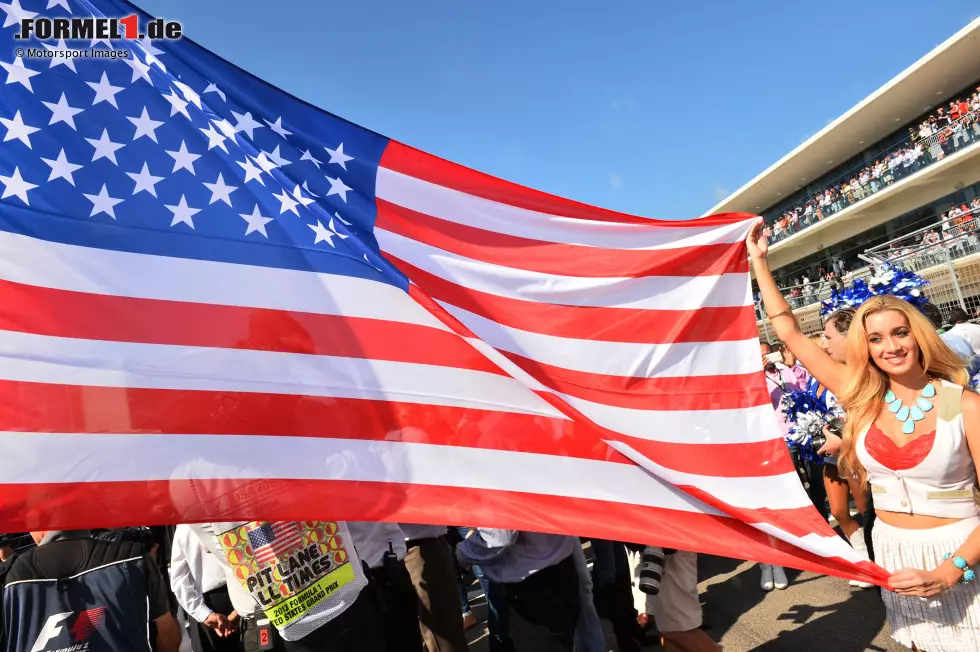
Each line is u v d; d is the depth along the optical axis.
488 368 2.58
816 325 23.05
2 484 2.00
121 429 2.14
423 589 3.22
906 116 29.23
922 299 3.99
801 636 3.84
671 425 2.89
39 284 2.17
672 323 3.05
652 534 2.45
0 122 2.26
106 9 2.47
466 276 2.91
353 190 2.84
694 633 3.11
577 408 2.83
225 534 2.26
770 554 2.45
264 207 2.53
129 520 2.06
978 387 4.44
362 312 2.52
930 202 27.08
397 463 2.39
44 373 2.11
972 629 2.24
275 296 2.42
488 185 3.12
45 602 2.31
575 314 3.01
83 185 2.30
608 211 3.21
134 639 2.36
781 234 36.47
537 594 2.83
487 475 2.45
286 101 2.78
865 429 2.54
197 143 2.51
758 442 2.88
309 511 2.23
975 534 2.18
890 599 2.49
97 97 2.40
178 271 2.33
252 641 2.36
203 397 2.25
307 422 2.34
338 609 2.31
